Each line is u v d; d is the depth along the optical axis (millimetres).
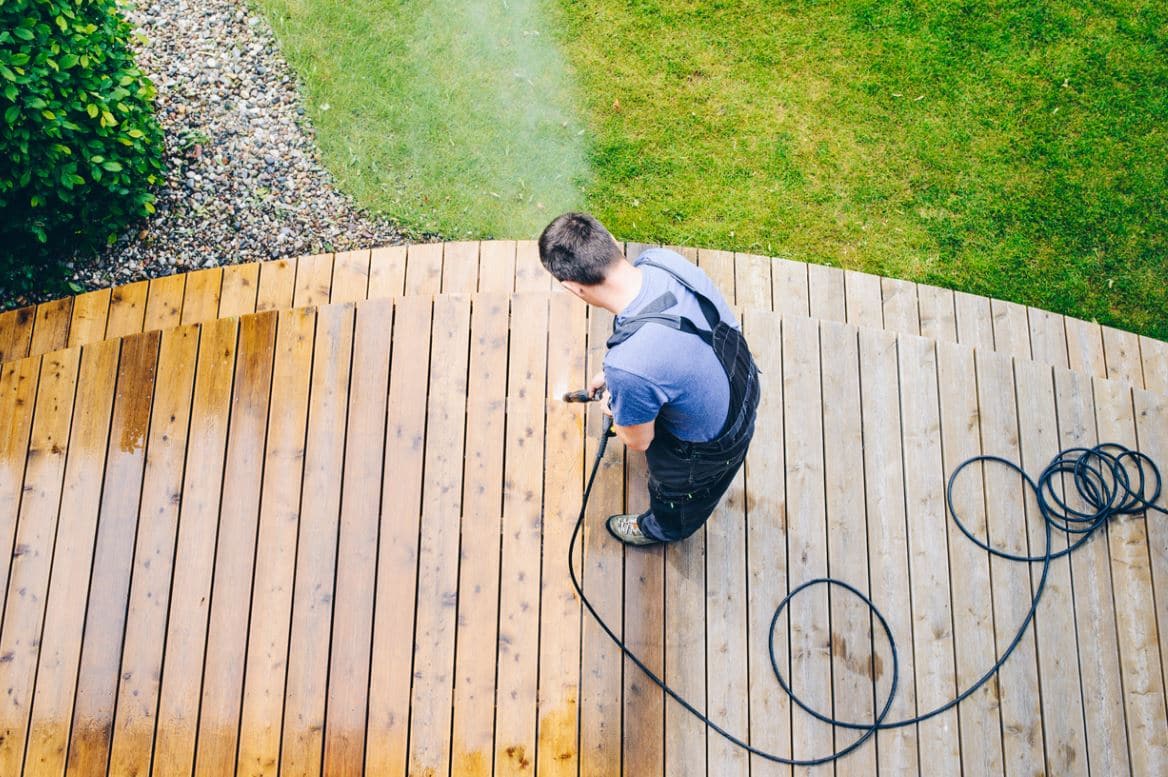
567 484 3197
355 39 4406
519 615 3043
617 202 4191
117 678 2965
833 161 4293
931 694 3037
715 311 2070
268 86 4293
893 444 3332
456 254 3705
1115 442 3404
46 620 3031
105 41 3488
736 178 4246
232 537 3111
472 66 4395
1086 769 2994
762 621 3086
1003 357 3461
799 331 3453
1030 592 3174
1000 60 4492
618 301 2012
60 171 3461
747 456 3281
